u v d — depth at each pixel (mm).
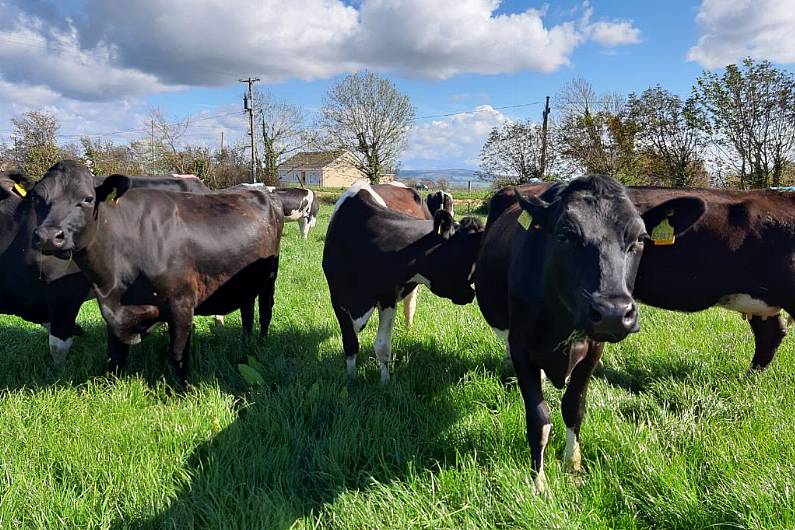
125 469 3361
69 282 5234
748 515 2691
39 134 27859
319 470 3525
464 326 6191
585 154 26516
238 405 4547
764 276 4496
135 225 4816
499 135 33156
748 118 21094
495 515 2912
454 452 3625
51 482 3244
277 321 7141
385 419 4004
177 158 36031
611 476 3225
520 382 3518
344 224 5562
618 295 2576
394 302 5344
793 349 5199
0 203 5383
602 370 5086
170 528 2914
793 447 3234
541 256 3312
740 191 4895
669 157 23938
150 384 4996
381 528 2842
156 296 4895
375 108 46656
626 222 2783
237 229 5648
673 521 2838
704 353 5168
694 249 4594
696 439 3471
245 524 2873
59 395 4422
